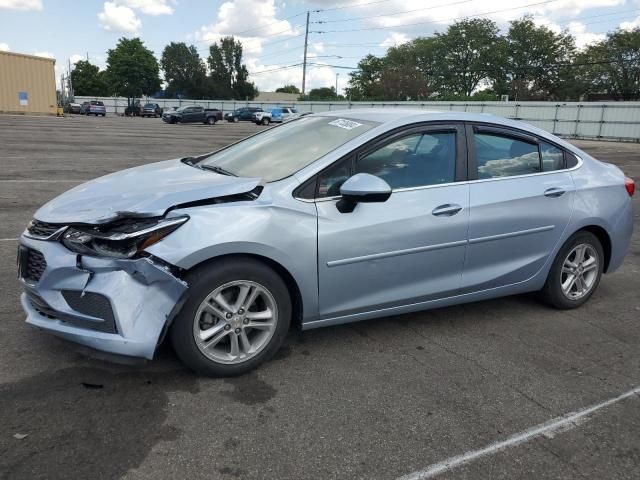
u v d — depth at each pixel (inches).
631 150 971.9
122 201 119.8
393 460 100.0
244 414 111.3
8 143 642.2
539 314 174.7
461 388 126.3
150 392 117.0
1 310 153.7
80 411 108.9
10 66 1624.0
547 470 99.7
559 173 170.7
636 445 108.4
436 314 170.7
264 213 121.7
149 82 2859.3
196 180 133.3
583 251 177.6
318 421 110.3
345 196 127.4
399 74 2721.5
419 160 146.0
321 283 131.0
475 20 2994.6
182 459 96.7
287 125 173.6
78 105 2324.1
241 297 122.7
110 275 111.3
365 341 148.5
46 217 121.3
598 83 2496.3
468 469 98.7
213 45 4035.4
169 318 112.9
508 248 158.9
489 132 159.3
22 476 90.2
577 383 131.6
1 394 113.0
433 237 143.1
